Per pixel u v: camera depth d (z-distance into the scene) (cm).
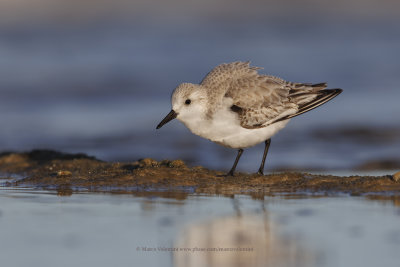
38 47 3006
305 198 1032
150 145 1839
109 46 3048
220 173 1236
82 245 795
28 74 2600
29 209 968
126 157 1702
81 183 1164
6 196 1066
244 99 1170
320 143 1822
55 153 1517
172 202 1011
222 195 1062
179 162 1249
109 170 1268
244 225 880
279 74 2595
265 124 1180
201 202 1011
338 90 1244
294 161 1602
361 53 2906
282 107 1198
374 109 2130
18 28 3148
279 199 1028
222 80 1190
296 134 1908
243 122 1164
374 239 809
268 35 3198
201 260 756
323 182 1138
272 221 897
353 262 732
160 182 1152
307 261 743
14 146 1822
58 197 1053
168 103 2330
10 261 734
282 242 807
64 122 2097
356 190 1077
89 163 1382
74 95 2409
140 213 942
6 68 2675
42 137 1920
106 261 745
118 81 2545
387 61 2758
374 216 912
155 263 745
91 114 2212
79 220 904
